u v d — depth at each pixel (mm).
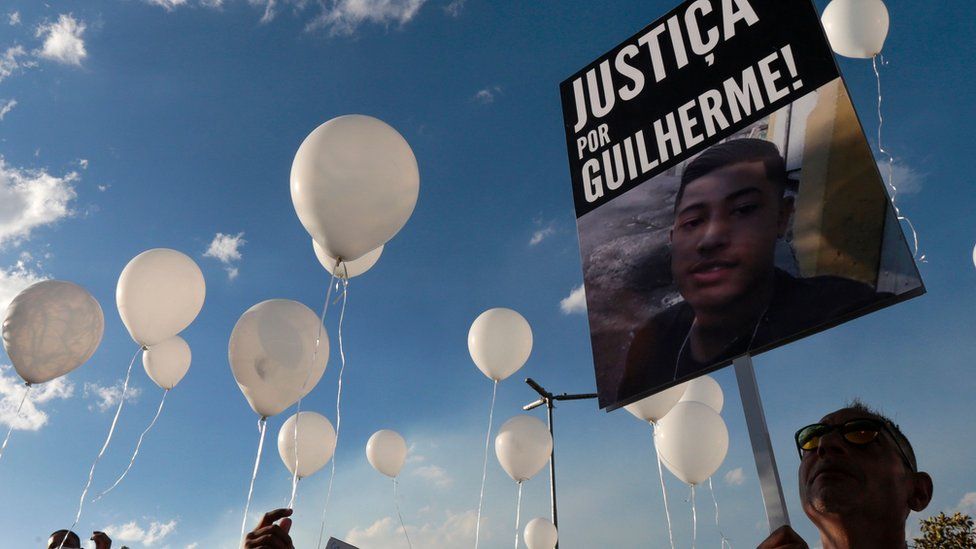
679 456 4715
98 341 5715
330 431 6246
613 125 3918
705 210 3305
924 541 7703
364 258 5590
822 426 2068
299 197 3750
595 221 3789
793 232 2959
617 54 4055
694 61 3654
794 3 3340
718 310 3080
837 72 3070
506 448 6586
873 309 2619
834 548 2002
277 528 2006
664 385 3141
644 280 3430
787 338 2801
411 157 3896
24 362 5355
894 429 2076
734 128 3365
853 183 2857
